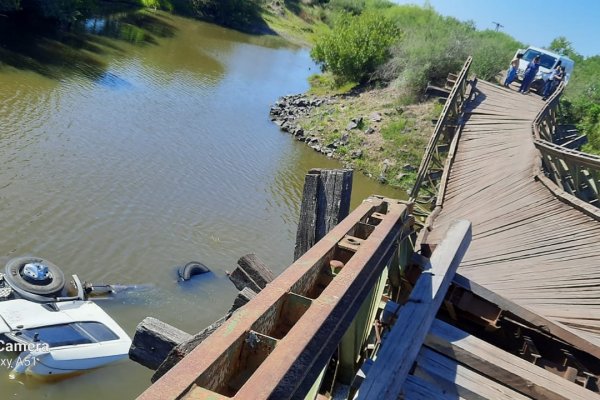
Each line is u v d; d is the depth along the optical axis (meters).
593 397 4.07
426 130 23.41
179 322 10.65
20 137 16.08
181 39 39.28
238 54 40.06
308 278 3.06
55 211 12.91
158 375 2.67
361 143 23.47
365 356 5.13
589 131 22.02
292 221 16.42
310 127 24.97
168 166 17.34
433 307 4.14
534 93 21.80
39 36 28.23
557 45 37.16
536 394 4.12
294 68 40.25
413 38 30.94
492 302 5.50
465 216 9.67
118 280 11.28
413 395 3.75
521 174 11.75
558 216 9.39
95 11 38.53
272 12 59.19
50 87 21.12
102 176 15.25
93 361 8.77
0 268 10.45
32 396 8.13
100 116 19.67
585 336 5.33
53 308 9.33
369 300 4.13
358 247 3.51
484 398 3.91
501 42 32.41
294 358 2.10
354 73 30.14
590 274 7.15
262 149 21.58
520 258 7.70
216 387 2.07
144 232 13.29
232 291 12.15
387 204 5.01
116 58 28.64
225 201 16.33
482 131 16.30
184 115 22.72
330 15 63.19
